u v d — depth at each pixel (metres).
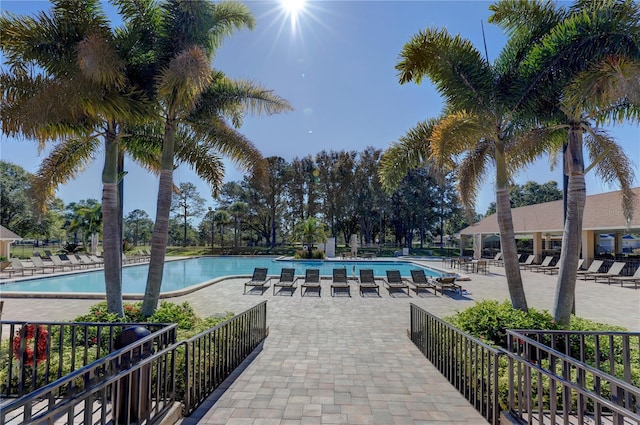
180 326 5.80
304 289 12.54
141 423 2.91
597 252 22.16
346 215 41.62
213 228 44.34
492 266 22.14
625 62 4.84
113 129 6.36
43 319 7.94
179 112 6.65
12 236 21.44
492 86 5.87
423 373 4.61
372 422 3.28
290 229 43.22
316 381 4.31
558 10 5.89
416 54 5.75
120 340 3.09
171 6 6.08
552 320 5.72
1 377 4.06
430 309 9.12
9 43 5.20
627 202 6.50
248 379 4.36
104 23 5.82
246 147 7.00
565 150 7.02
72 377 2.03
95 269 19.08
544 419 3.23
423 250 39.69
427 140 6.67
